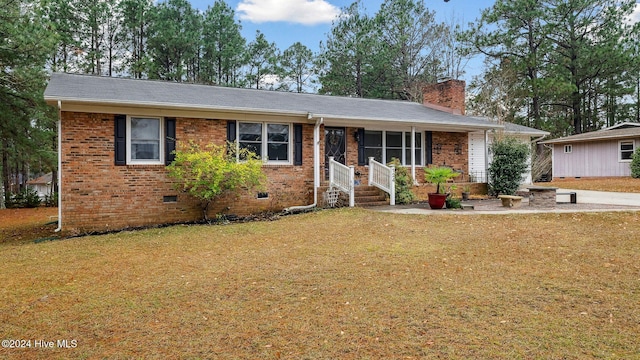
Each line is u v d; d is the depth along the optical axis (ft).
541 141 92.32
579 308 14.57
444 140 55.06
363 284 17.58
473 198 50.19
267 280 18.45
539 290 16.48
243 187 39.83
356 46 96.63
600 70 90.58
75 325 13.75
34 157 59.21
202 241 28.17
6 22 39.91
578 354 11.27
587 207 38.83
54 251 25.94
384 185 45.34
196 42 92.48
